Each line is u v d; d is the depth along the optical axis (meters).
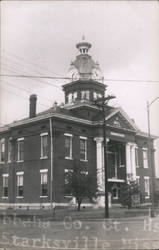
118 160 50.16
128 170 48.34
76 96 54.00
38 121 42.78
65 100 55.31
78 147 43.66
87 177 36.44
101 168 42.06
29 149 43.94
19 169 45.09
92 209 39.38
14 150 46.31
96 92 54.44
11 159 46.75
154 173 54.62
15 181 45.34
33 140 43.56
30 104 44.94
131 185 42.03
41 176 41.62
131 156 49.72
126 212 34.78
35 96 44.81
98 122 45.03
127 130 49.03
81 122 44.25
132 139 50.19
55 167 40.53
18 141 46.03
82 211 35.69
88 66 55.25
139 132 52.28
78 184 35.59
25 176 43.94
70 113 46.25
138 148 53.00
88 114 46.44
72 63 55.94
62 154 41.31
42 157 41.81
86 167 41.28
